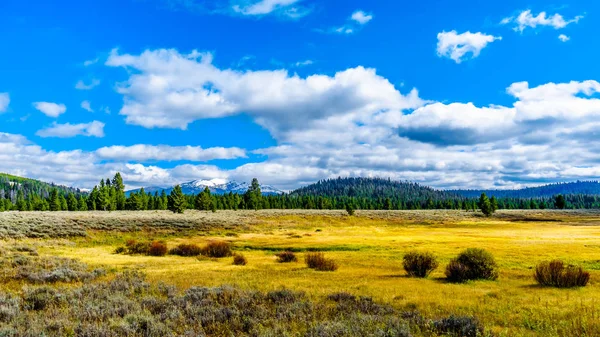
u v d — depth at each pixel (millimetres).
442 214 134375
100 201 115875
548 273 20266
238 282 19281
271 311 11711
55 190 125938
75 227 51312
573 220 110250
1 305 11266
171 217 72312
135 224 59625
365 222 107062
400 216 123125
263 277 22125
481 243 47781
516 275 24016
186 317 10773
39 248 35562
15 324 9383
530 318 12438
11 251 30484
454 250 40562
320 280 21234
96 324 9391
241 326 10047
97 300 12281
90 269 23453
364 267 28938
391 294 17094
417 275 23750
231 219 81438
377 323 10414
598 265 28562
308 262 28125
